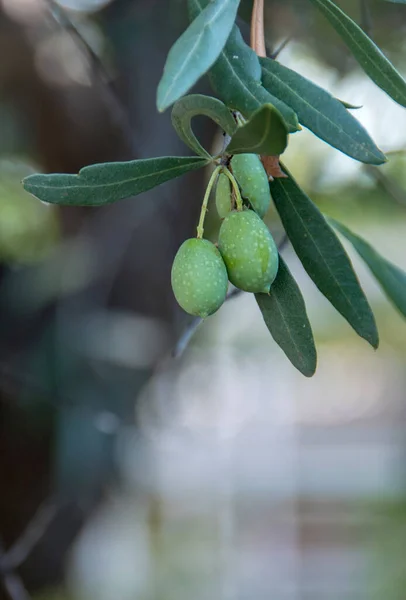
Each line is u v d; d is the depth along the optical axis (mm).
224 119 339
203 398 1141
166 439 1093
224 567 1636
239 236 358
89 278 973
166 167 361
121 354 977
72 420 901
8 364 945
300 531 2121
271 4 601
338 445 2916
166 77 311
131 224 968
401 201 652
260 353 1211
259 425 2793
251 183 364
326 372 3330
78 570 1223
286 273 372
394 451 2123
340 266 373
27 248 1025
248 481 2338
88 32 725
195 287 357
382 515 1893
